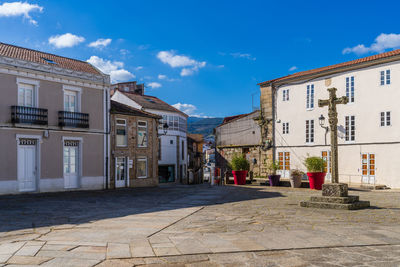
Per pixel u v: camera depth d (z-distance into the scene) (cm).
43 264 509
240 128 3356
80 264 510
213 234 715
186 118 4338
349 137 2328
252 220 888
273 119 2803
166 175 3850
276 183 2270
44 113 1842
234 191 1880
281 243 635
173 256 557
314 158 1986
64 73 1952
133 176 2364
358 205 1109
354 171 2295
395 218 912
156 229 767
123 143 2312
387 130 2152
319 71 2483
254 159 3056
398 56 2095
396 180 2095
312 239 666
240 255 562
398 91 2111
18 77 1747
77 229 774
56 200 1473
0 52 1803
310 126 2556
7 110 1702
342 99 1168
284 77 2852
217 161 3541
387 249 594
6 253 566
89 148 2081
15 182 1717
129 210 1114
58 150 1919
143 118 2477
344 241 648
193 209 1108
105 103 2180
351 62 2461
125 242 646
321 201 1148
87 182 2056
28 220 912
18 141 1742
